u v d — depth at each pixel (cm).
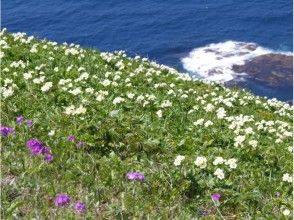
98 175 947
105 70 1936
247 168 1090
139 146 1106
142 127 1233
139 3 11038
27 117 1173
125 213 826
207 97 1988
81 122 1150
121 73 1884
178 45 8906
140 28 9862
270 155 1195
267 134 1541
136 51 8906
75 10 10706
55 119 1174
